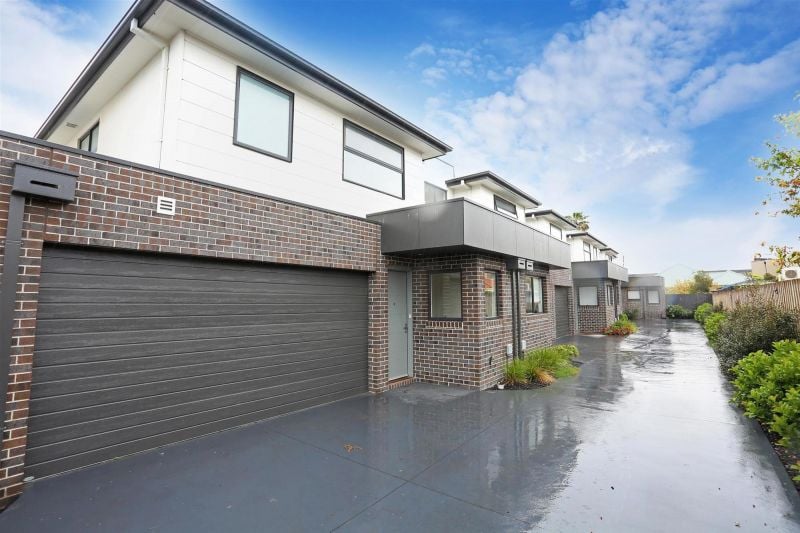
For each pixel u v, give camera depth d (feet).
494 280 28.86
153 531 9.68
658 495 11.50
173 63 18.45
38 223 11.73
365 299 24.84
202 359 16.35
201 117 18.65
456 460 14.16
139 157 20.43
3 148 11.17
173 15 17.46
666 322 84.69
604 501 11.18
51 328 12.30
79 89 23.84
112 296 13.76
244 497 11.41
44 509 10.52
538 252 32.42
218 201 16.55
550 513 10.57
